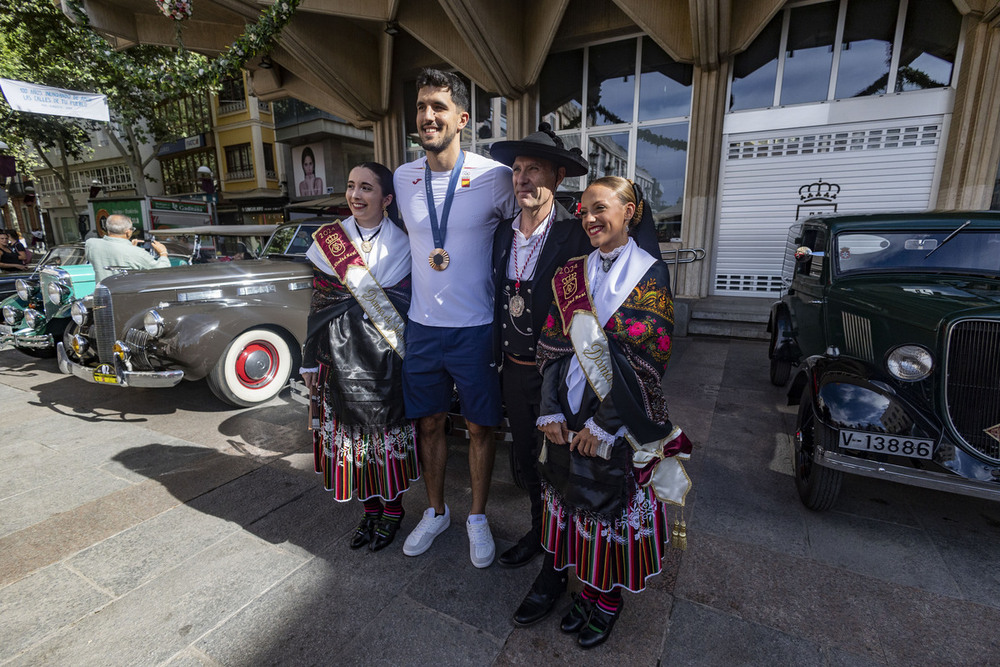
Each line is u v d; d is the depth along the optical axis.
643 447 1.59
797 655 1.72
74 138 18.39
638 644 1.78
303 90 10.66
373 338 2.16
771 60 7.34
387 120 9.99
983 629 1.83
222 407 4.44
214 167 22.47
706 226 7.77
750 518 2.56
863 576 2.12
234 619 1.93
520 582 2.11
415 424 2.35
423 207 2.00
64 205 30.94
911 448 2.23
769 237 7.67
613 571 1.67
